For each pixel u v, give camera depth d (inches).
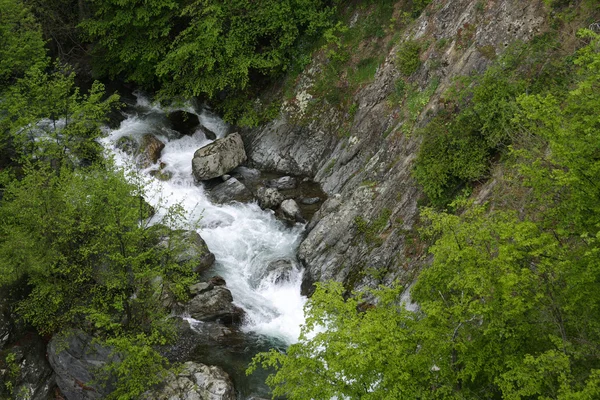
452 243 495.8
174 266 812.0
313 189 1170.0
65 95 1049.5
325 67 1255.5
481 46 946.1
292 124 1261.1
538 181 494.3
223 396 730.8
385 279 880.9
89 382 743.7
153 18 1304.1
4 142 1045.8
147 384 716.7
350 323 478.3
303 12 1249.4
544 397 416.8
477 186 839.7
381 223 935.7
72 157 1025.5
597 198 457.7
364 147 1119.6
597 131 451.5
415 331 491.5
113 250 784.9
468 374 478.0
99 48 1427.2
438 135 876.0
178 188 1188.5
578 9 834.2
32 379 765.9
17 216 774.5
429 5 1109.1
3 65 1039.0
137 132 1299.2
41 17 1380.4
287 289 962.7
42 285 757.9
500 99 818.2
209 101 1407.5
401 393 454.0
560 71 800.9
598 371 395.5
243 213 1123.9
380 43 1210.0
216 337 853.2
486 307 455.2
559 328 466.3
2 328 778.8
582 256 452.8
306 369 484.7
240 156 1250.0
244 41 1257.4
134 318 807.1
